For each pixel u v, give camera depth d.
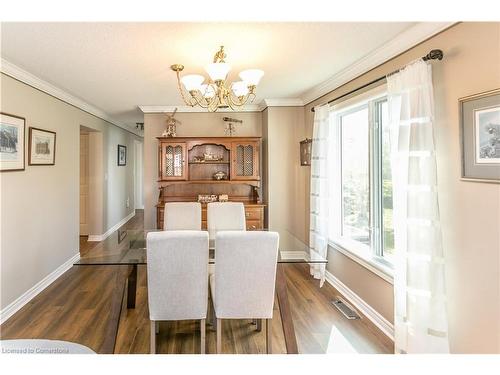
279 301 2.19
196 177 4.68
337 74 3.07
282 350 2.21
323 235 3.48
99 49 2.39
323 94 3.65
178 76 2.79
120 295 2.18
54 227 3.58
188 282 1.96
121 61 2.65
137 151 8.76
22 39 2.20
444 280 1.83
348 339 2.36
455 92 1.79
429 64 1.90
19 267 2.88
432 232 1.86
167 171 4.41
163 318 1.99
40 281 3.27
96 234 5.38
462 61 1.74
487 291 1.60
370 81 2.70
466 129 1.70
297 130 4.37
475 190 1.66
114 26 2.01
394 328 2.28
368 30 2.09
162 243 1.89
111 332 2.13
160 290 1.95
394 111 2.19
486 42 1.59
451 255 1.82
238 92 2.48
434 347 1.85
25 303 2.96
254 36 2.18
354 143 3.33
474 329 1.68
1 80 2.61
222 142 4.41
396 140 2.19
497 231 1.55
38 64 2.71
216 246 1.94
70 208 4.01
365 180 3.10
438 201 1.89
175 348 2.23
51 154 3.46
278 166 4.37
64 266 3.85
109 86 3.46
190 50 2.42
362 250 3.04
